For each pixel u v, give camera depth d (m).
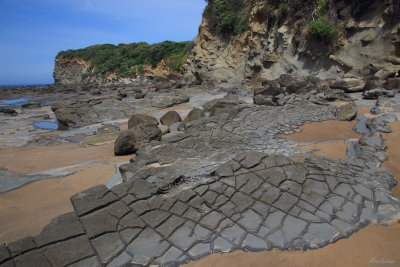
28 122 16.30
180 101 19.67
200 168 5.25
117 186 3.93
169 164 5.54
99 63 63.69
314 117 10.70
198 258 3.01
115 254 2.98
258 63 26.98
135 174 4.72
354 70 20.08
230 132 8.67
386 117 8.45
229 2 31.45
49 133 13.23
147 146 6.47
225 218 3.57
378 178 4.63
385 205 3.84
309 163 4.76
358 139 7.18
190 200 3.84
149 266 2.90
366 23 19.84
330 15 21.62
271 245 3.18
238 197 3.92
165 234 3.29
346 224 3.49
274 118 10.50
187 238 3.26
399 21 17.95
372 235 3.32
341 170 4.66
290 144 7.45
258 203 3.82
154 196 3.88
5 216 4.26
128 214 3.49
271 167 4.50
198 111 11.25
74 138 11.82
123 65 55.22
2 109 19.39
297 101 13.45
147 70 52.12
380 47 18.88
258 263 2.93
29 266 2.66
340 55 21.08
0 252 2.71
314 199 3.90
